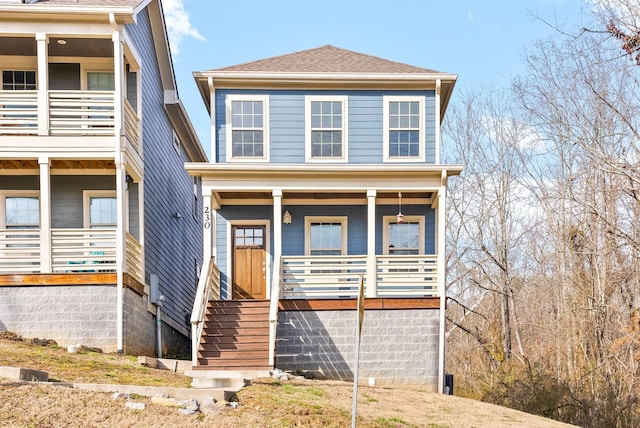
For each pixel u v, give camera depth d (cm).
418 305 1577
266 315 1556
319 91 1755
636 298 2327
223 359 1405
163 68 1981
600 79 2111
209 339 1470
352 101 1756
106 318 1467
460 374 3281
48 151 1504
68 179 1670
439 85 1744
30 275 1459
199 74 1709
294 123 1742
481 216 2961
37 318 1452
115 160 1502
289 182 1633
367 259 1609
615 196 2266
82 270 1603
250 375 1345
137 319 1590
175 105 2031
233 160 1720
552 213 2667
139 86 1716
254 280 1770
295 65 1792
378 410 1181
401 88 1756
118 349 1448
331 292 1581
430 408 1280
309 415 1057
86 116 1678
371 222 1627
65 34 1516
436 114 1748
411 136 1747
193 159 2552
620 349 2252
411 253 1772
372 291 1595
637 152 1923
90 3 1561
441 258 1602
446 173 1620
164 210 1989
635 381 2159
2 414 883
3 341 1362
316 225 1783
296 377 1390
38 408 915
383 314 1570
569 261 2609
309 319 1555
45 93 1512
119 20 1518
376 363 1550
